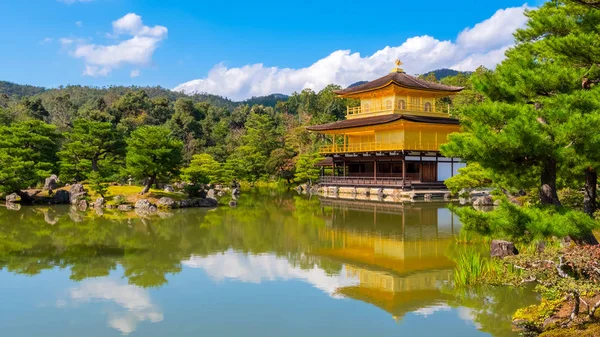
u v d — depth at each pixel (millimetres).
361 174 64125
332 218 37750
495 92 15117
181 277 19781
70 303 16453
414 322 14562
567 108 12609
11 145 48438
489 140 12695
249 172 78875
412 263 21844
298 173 70938
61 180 52156
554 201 13906
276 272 20516
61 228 32500
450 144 13953
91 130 51906
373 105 64125
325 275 20016
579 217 12242
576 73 13578
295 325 14398
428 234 29578
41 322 14703
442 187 53375
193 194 48469
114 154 57094
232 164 73000
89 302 16578
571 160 12969
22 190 49562
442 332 13820
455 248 24859
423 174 56000
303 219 37375
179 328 14195
